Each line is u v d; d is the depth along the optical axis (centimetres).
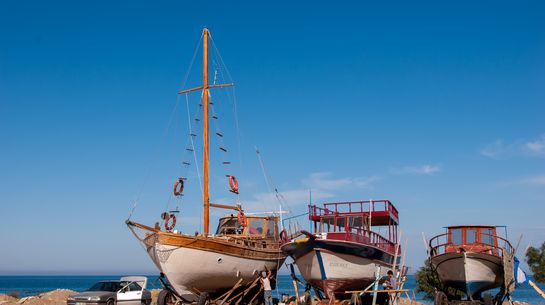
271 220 2975
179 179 2698
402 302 3672
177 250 2347
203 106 3017
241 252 2542
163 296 2467
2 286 15712
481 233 2695
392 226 3084
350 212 2781
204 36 3111
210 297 2586
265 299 2550
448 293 2731
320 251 2417
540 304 4947
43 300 3450
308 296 2691
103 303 2722
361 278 2531
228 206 2978
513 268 2522
